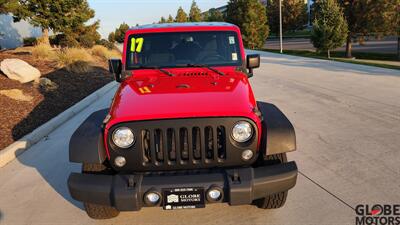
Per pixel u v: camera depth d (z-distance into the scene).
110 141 3.16
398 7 26.27
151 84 3.90
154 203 3.06
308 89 10.35
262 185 3.08
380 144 5.56
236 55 4.40
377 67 14.82
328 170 4.72
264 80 12.59
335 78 12.17
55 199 4.33
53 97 10.02
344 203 3.89
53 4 22.30
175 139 3.11
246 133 3.16
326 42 25.27
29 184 4.77
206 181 3.04
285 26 55.47
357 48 37.53
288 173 3.14
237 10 37.72
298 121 7.06
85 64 15.27
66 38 24.31
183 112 3.12
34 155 5.85
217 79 3.99
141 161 3.14
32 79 11.18
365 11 27.70
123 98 3.58
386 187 4.19
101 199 3.12
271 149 3.16
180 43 4.41
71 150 3.18
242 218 3.73
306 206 3.87
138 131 3.10
